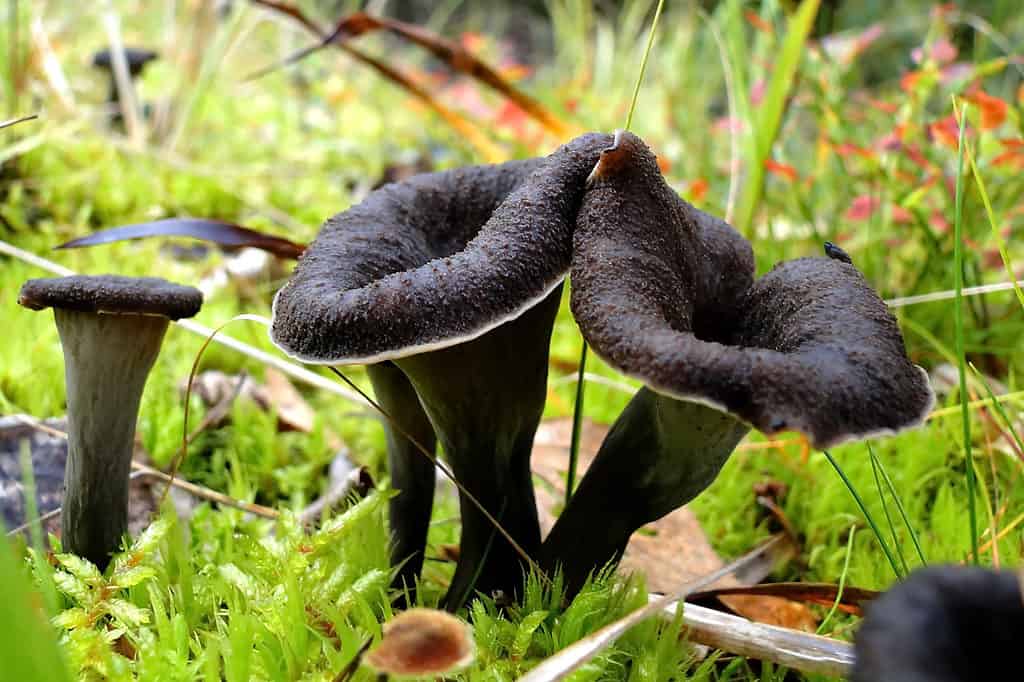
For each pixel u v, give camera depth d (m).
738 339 0.25
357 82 0.77
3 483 0.30
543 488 0.33
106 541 0.26
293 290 0.23
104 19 0.58
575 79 0.65
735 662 0.25
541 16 1.25
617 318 0.22
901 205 0.38
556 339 0.42
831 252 0.24
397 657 0.20
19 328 0.37
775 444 0.33
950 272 0.39
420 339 0.22
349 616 0.26
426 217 0.26
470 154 0.57
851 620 0.28
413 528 0.27
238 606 0.24
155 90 0.62
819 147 0.43
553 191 0.23
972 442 0.35
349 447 0.36
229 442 0.35
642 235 0.23
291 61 0.38
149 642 0.23
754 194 0.40
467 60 0.39
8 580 0.18
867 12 0.81
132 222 0.47
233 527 0.30
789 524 0.31
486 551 0.26
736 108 0.43
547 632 0.25
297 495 0.32
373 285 0.22
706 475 0.24
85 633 0.23
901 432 0.21
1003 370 0.38
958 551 0.30
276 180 0.56
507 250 0.23
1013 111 0.37
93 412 0.25
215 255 0.45
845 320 0.22
